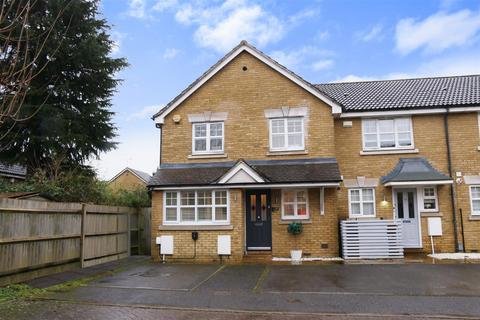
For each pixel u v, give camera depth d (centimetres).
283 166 1585
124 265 1399
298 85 1645
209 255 1495
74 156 1869
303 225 1545
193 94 1716
